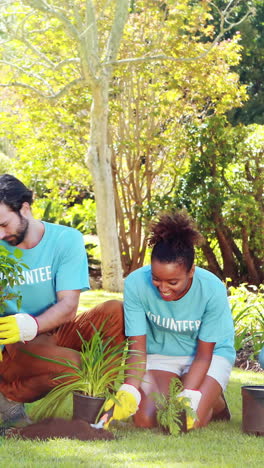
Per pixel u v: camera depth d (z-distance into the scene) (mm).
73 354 3699
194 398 3656
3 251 3338
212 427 3750
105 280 13320
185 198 14023
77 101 14203
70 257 3752
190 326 3881
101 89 12375
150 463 2891
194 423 3631
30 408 4156
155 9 14125
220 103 15219
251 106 24266
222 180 14125
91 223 17891
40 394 3732
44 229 3746
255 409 3578
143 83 15039
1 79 15570
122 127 15039
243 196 13336
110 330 3904
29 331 3430
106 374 3557
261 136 13812
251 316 7117
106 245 13219
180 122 15672
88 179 16516
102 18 13492
